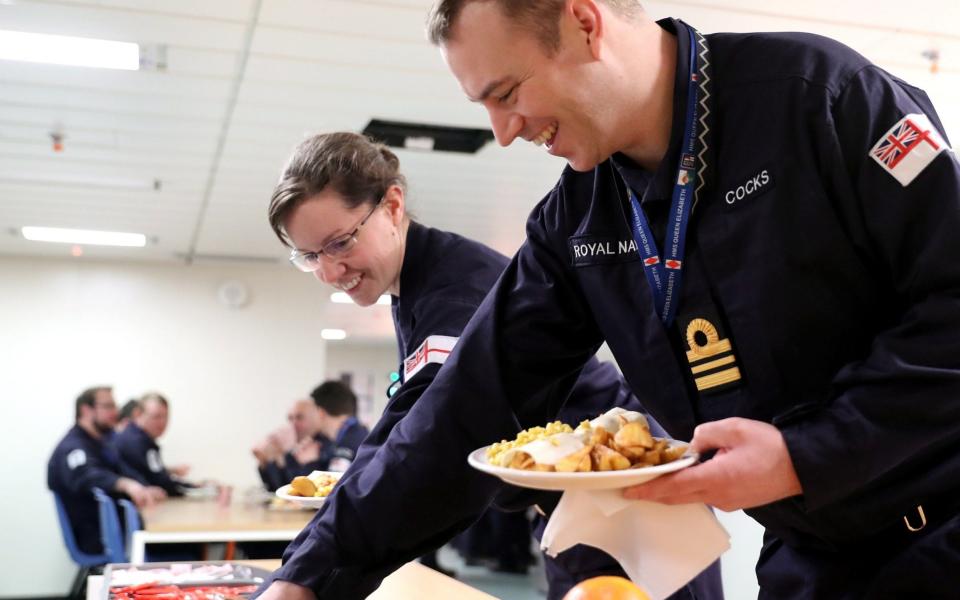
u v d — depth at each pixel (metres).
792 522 1.12
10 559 8.59
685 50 1.12
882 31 3.75
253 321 9.41
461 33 1.04
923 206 0.97
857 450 0.92
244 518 4.99
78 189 6.31
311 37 3.76
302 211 1.69
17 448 8.74
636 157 1.17
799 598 1.16
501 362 1.28
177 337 9.22
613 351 1.25
